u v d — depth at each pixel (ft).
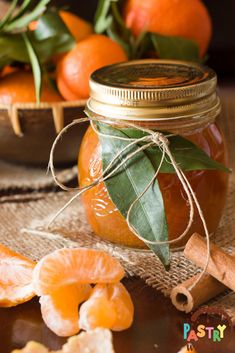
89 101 1.47
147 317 1.29
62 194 1.80
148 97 1.35
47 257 1.24
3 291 1.32
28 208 1.73
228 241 1.52
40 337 1.25
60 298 1.25
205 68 1.49
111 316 1.21
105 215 1.46
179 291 1.28
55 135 1.78
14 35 1.82
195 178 1.39
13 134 1.79
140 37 1.96
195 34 2.02
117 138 1.38
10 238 1.57
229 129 2.11
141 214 1.35
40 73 1.73
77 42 1.83
